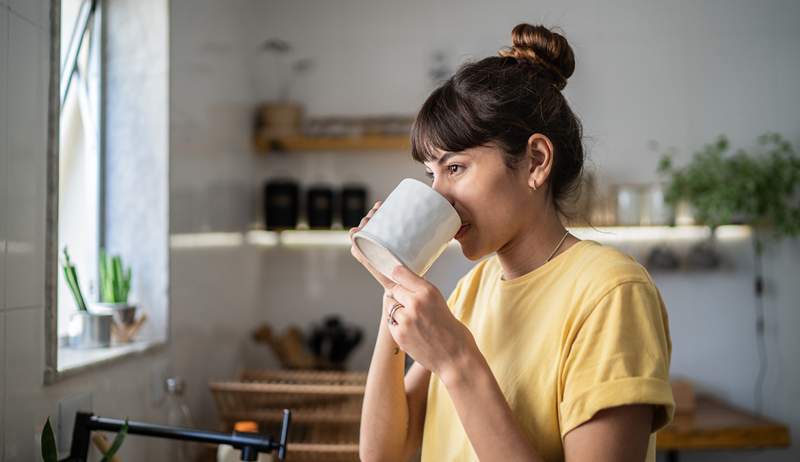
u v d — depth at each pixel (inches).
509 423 25.7
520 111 28.3
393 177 115.5
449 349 26.4
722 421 94.0
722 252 113.7
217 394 70.0
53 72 43.1
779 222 105.6
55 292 43.0
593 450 24.5
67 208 60.5
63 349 56.8
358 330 104.9
